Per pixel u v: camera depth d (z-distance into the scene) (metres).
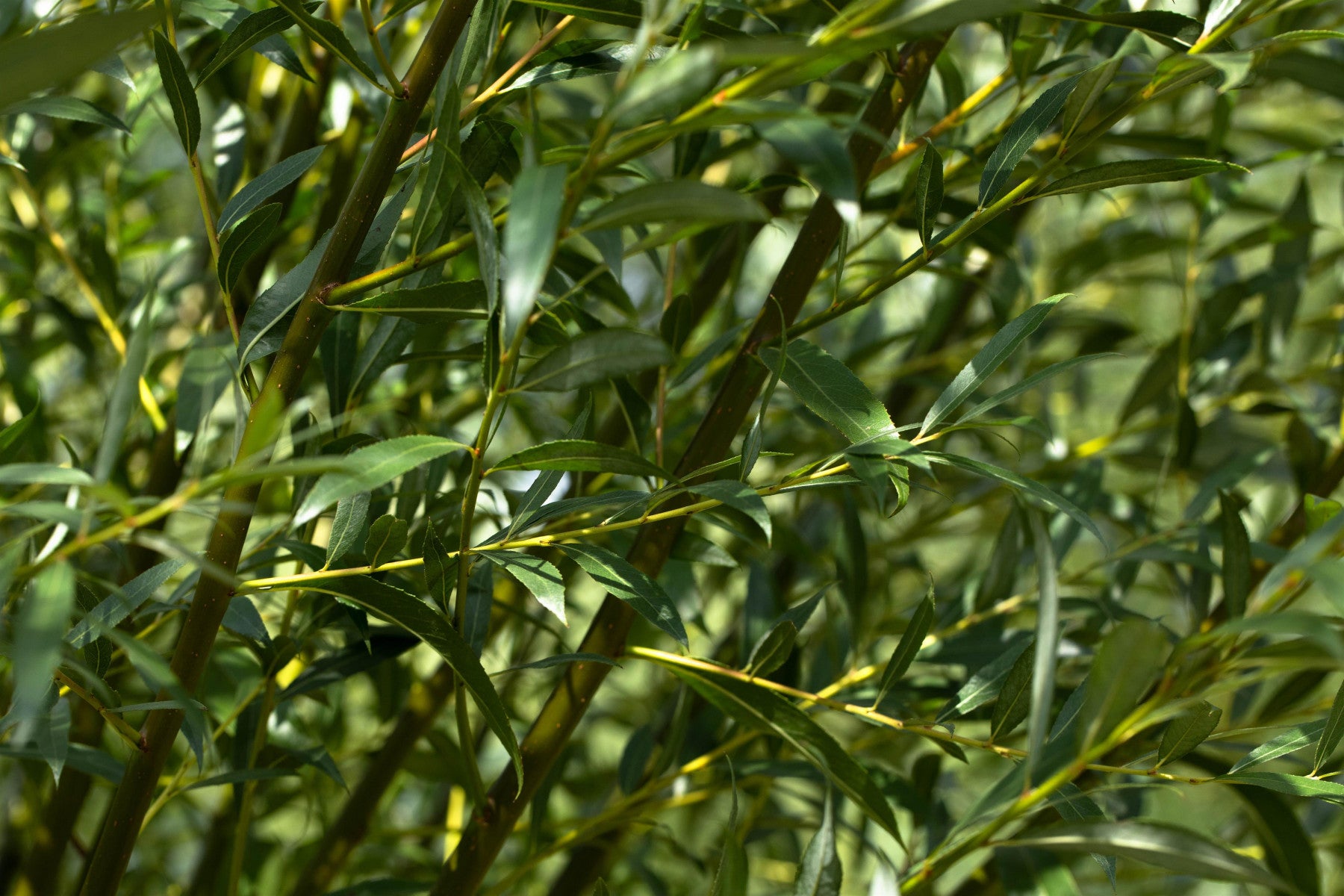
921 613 1.43
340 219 1.37
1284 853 1.51
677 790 1.71
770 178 1.57
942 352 2.12
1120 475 2.52
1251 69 1.42
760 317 1.48
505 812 1.47
